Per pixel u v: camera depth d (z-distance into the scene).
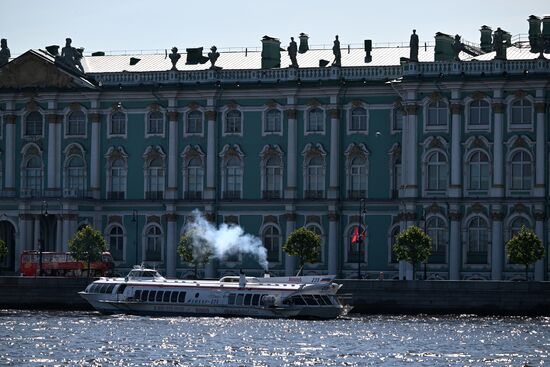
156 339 172.75
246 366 151.00
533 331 182.50
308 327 187.75
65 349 163.00
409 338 174.50
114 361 154.00
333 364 152.75
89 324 191.00
